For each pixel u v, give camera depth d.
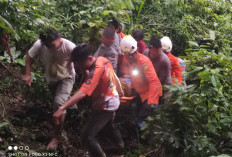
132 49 4.25
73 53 3.53
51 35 3.74
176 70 4.81
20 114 4.25
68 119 4.52
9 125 3.95
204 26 7.13
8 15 3.83
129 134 4.56
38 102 4.53
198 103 3.82
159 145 4.03
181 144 3.83
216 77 3.64
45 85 4.61
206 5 7.69
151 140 4.08
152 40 4.44
